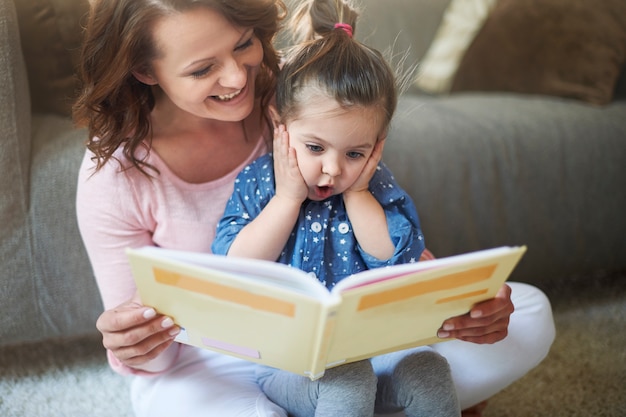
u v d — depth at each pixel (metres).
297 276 0.79
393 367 1.02
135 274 0.83
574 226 1.75
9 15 1.29
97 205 1.08
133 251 0.79
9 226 1.37
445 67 2.06
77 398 1.44
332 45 1.01
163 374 1.11
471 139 1.66
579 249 1.77
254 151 1.16
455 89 2.05
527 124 1.72
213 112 1.02
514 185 1.67
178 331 0.93
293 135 1.01
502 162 1.67
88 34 0.99
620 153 1.75
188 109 1.02
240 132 1.15
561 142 1.72
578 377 1.49
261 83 1.14
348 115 0.97
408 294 0.82
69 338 1.65
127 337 0.91
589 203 1.75
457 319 0.93
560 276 1.80
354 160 1.02
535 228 1.71
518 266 1.73
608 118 1.79
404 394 0.99
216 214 1.13
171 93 1.01
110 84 0.99
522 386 1.47
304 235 1.05
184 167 1.11
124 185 1.07
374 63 1.01
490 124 1.71
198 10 0.92
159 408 1.07
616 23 1.95
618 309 1.77
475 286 0.86
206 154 1.12
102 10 0.96
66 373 1.53
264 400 1.03
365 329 0.86
